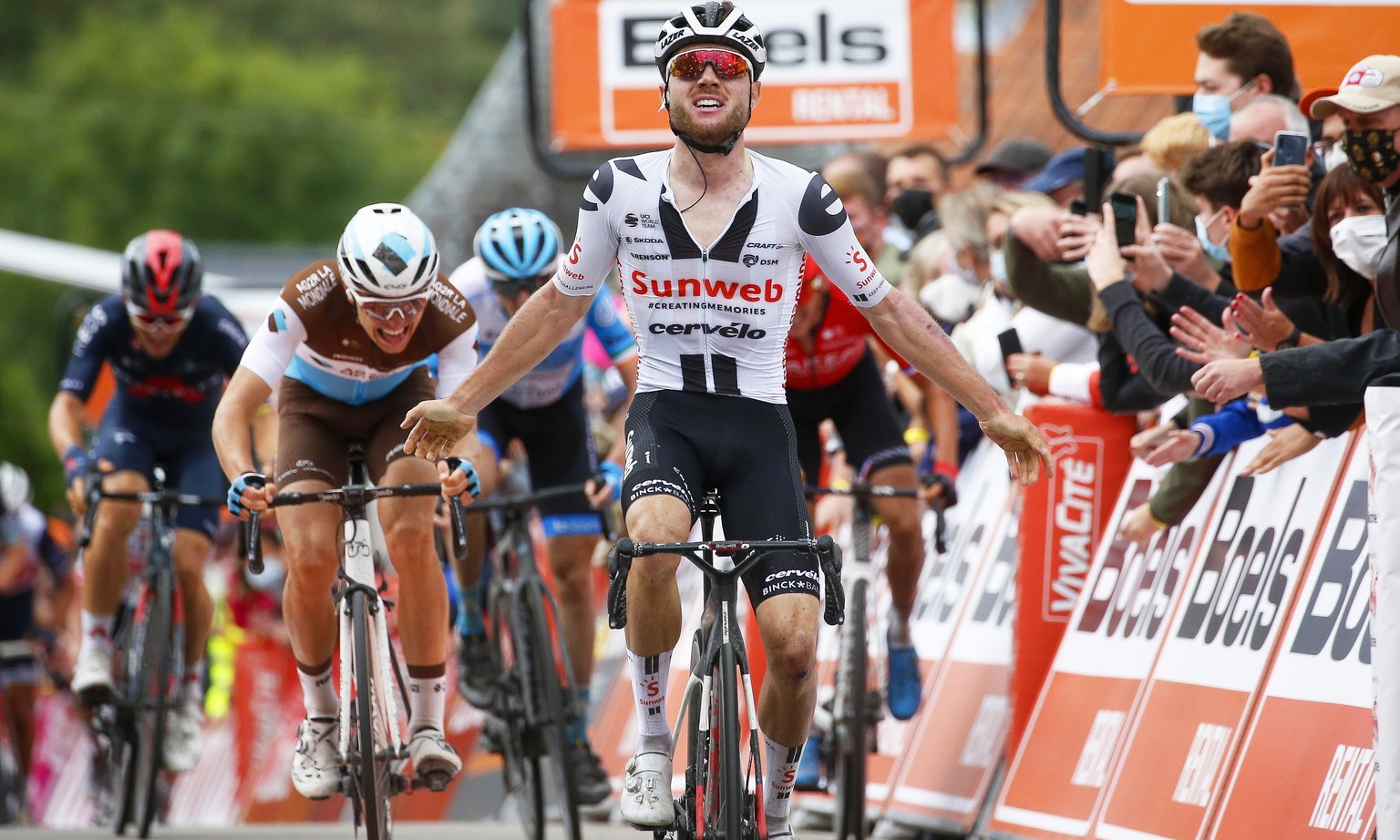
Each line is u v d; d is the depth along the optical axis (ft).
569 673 69.00
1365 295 50.62
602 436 92.02
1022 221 61.87
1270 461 52.95
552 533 73.20
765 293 44.50
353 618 52.21
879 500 66.08
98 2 538.06
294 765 55.21
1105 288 53.98
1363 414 48.39
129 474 75.82
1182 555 58.59
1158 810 54.39
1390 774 41.47
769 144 92.94
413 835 76.13
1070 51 150.00
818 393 66.44
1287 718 50.06
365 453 58.34
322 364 56.24
